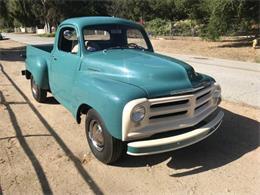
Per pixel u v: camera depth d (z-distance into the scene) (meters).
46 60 6.86
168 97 4.13
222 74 11.78
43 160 4.72
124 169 4.47
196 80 4.64
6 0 60.84
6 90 8.99
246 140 5.38
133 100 3.94
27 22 67.25
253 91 8.83
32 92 7.98
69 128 5.98
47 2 56.22
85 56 5.21
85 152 4.97
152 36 35.62
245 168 4.46
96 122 4.53
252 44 23.59
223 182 4.12
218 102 5.05
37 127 6.04
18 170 4.44
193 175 4.30
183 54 19.89
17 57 17.64
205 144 5.23
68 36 5.63
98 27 5.55
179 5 30.58
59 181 4.18
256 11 23.77
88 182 4.15
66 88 5.65
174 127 4.20
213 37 24.94
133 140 4.08
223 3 22.95
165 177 4.27
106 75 4.71
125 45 5.82
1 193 3.92
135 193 3.91
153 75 4.37
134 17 55.69
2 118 6.55
